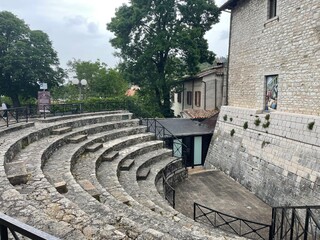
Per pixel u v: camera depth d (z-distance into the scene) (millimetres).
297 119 10602
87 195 5711
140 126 16672
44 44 25250
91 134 13109
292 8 11078
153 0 22234
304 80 10539
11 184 5344
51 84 25969
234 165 14445
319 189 9031
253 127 13516
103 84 31484
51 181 6508
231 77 16469
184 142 17375
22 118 14070
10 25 23578
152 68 24656
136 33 23812
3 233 1800
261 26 13211
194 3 22344
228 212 10406
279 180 11031
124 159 11367
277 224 9297
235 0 14953
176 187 13102
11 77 23516
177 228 5125
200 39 23734
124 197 6957
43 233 1555
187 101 28469
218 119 17359
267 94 13094
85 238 3508
